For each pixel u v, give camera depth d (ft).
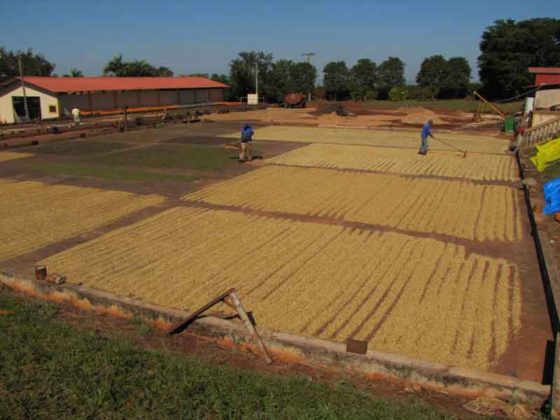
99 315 29.07
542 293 31.65
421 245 40.06
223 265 35.78
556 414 19.53
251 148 81.35
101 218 46.39
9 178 62.28
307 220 46.44
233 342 25.64
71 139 96.32
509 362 24.17
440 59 261.85
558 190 49.98
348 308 29.55
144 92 176.65
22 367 21.22
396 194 56.34
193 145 89.51
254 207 50.55
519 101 224.94
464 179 64.34
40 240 40.55
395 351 24.93
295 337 24.90
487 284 32.94
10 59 245.65
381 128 123.24
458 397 21.58
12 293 31.78
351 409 19.11
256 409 18.97
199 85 200.13
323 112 166.20
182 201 52.47
